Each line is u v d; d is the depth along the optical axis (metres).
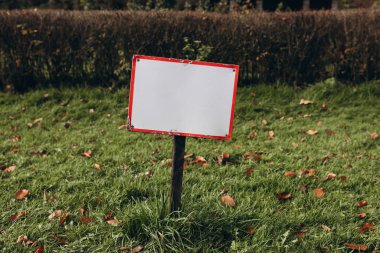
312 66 6.78
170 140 5.04
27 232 3.09
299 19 6.63
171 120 2.81
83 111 6.11
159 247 2.88
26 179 3.99
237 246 2.92
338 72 6.80
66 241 3.03
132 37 6.63
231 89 2.78
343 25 6.61
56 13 6.72
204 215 3.16
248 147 4.84
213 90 2.79
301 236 3.08
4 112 6.09
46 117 5.95
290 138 5.13
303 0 14.02
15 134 5.31
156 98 2.79
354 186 3.90
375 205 3.54
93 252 2.90
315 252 2.93
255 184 3.87
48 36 6.68
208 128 2.82
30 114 6.04
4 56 6.73
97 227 3.14
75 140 5.07
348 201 3.58
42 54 6.75
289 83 6.83
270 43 6.67
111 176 4.09
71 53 6.77
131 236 3.03
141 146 4.85
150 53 6.69
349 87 6.64
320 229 3.18
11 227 3.15
